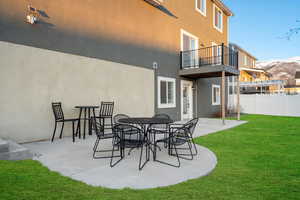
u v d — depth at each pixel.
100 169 3.18
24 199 2.21
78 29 6.00
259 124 9.15
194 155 4.07
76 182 2.67
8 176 2.81
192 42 11.30
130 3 7.72
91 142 5.06
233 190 2.52
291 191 2.50
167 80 9.47
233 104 16.86
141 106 8.02
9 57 4.59
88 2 6.27
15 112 4.67
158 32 9.02
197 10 11.63
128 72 7.53
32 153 3.75
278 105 14.79
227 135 6.39
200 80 12.10
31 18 4.89
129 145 3.68
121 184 2.63
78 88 5.94
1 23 4.49
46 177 2.81
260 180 2.84
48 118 5.27
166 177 2.89
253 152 4.36
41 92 5.13
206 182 2.75
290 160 3.78
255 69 22.31
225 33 14.97
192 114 11.36
